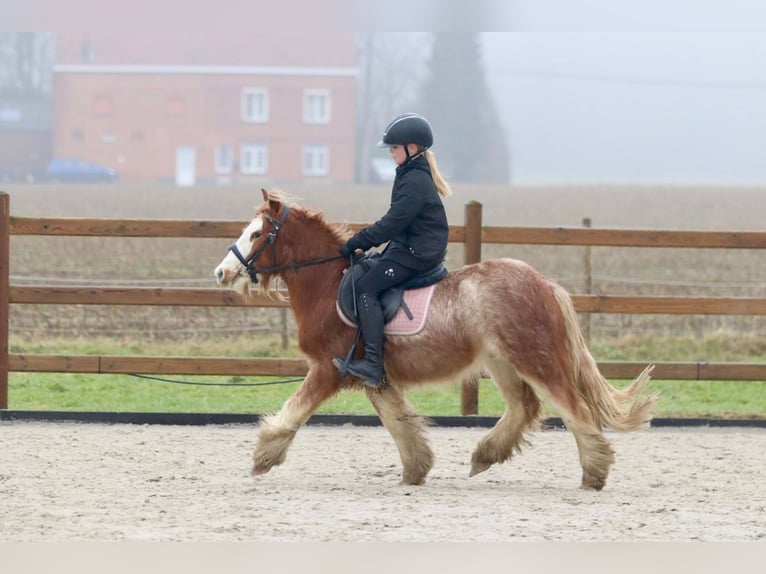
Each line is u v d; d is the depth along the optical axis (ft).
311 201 228.02
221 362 41.11
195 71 341.00
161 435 38.19
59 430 38.83
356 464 33.99
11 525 24.71
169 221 40.78
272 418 30.89
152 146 341.82
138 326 62.59
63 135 342.85
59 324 62.23
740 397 48.93
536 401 31.12
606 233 41.27
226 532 24.32
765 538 24.50
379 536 24.18
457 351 29.53
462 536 24.31
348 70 347.36
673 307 41.50
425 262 29.78
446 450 36.70
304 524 25.20
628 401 30.07
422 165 30.14
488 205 227.61
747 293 76.59
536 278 29.71
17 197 225.76
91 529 24.44
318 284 30.78
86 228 40.86
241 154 344.49
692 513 27.09
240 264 30.60
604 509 27.45
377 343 29.45
